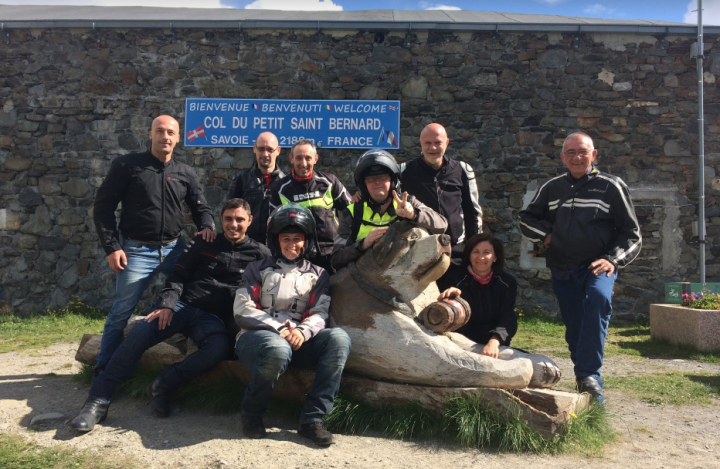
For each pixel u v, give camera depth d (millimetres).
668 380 4277
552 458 2623
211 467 2445
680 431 3098
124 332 3691
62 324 6812
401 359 2941
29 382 3910
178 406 3305
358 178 3240
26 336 6078
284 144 7844
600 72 7867
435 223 3160
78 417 2889
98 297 7766
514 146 7867
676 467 2562
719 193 7809
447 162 3795
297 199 3799
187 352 3510
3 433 2859
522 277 7777
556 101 7867
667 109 7820
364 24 7781
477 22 7793
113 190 3561
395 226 3125
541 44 7891
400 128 7887
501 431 2746
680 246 7734
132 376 3582
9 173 7863
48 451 2604
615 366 4887
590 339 3201
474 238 3326
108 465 2461
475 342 3203
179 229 3824
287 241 3047
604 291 3234
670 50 7867
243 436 2830
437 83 7898
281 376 3164
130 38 7891
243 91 7891
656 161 7809
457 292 3139
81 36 7883
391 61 7898
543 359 2990
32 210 7836
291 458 2541
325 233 3758
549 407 2740
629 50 7883
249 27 7789
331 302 3188
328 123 7859
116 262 3506
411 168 3758
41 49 7887
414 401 2930
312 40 7914
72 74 7867
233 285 3469
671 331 5906
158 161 3684
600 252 3441
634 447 2830
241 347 2859
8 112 7871
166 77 7879
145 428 2939
